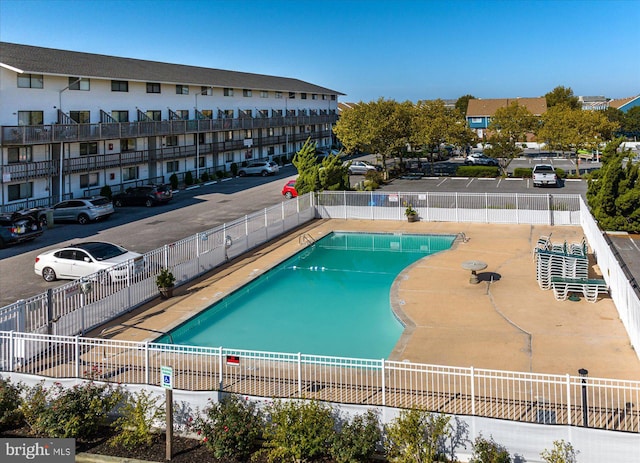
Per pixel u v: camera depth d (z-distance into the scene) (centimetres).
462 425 983
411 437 945
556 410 1066
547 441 945
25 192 3703
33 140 3578
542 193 4097
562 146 4994
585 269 1903
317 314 1848
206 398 1105
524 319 1641
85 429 1080
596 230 2220
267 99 6869
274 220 2942
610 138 5553
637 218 2733
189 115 5466
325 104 8538
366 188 4381
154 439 1088
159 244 2748
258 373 1301
